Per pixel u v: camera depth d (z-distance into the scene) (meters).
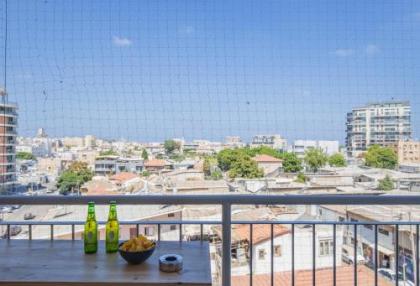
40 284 1.35
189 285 1.35
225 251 2.08
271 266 2.17
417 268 2.12
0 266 1.50
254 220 2.15
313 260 2.16
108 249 1.67
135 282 1.35
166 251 1.70
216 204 2.09
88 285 1.35
